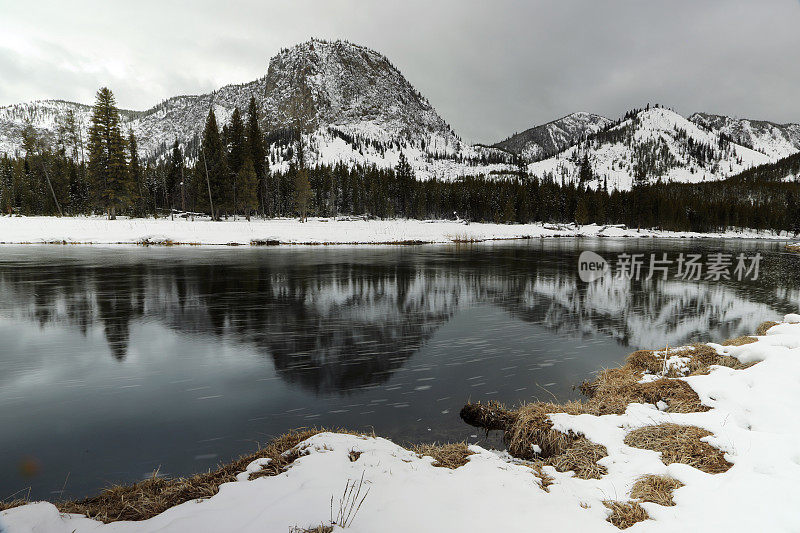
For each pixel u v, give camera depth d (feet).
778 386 17.72
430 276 71.41
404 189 420.36
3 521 9.79
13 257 91.45
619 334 36.22
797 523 9.18
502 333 36.01
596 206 417.49
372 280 65.67
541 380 25.20
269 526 9.37
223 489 11.48
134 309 44.06
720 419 15.84
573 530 9.54
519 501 10.90
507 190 425.28
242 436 18.02
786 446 12.93
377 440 15.47
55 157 244.01
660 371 24.43
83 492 13.74
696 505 10.48
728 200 497.05
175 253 106.11
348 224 202.39
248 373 26.09
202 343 32.37
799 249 175.11
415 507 10.20
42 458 16.14
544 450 16.31
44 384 24.12
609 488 12.16
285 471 12.72
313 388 23.70
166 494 12.07
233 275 68.95
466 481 12.04
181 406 21.16
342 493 10.89
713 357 24.56
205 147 234.99
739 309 47.52
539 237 254.47
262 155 257.55
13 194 252.21
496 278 70.28
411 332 36.17
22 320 39.14
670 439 14.70
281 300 49.37
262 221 222.69
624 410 18.48
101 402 21.68
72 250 109.60
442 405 21.48
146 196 275.59
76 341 32.68
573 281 68.13
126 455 16.34
